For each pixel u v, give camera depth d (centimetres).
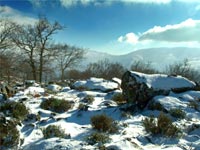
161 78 1098
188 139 747
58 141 689
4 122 760
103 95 1375
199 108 966
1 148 684
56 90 1638
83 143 683
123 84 1122
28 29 3694
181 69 2700
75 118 946
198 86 1136
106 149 645
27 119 915
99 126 802
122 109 995
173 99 1007
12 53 3303
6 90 1407
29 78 4112
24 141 739
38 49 3744
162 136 752
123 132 786
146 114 965
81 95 1388
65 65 4094
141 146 691
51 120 904
